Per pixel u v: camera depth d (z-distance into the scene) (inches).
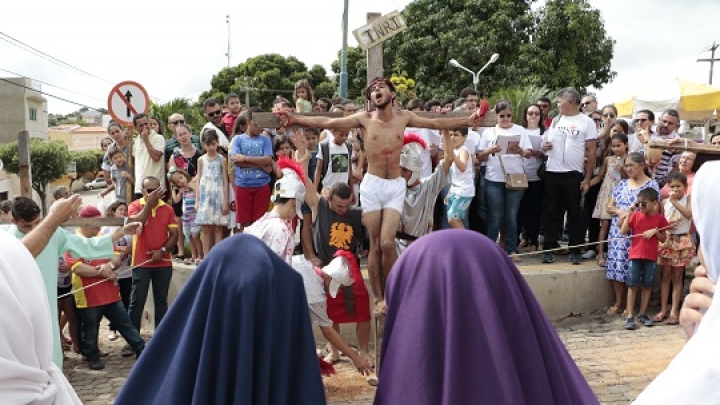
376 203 235.5
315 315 244.4
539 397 81.7
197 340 81.1
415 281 86.3
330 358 284.2
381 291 244.8
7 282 83.8
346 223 250.2
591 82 1099.9
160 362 84.1
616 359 275.3
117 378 284.5
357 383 261.4
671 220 309.1
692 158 306.7
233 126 358.3
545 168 353.7
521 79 1012.5
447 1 1060.5
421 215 250.4
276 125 222.8
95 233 291.9
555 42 1043.9
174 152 366.0
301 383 85.0
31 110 1673.2
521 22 1038.4
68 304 306.7
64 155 1457.9
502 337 81.1
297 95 397.7
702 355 61.7
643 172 317.4
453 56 1024.9
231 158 322.7
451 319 82.1
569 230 352.8
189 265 344.5
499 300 84.0
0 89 1600.6
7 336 82.7
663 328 310.8
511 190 349.4
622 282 326.0
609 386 249.3
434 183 247.6
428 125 234.4
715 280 77.4
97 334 294.7
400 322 86.4
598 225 367.9
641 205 304.2
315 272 243.1
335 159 317.7
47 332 90.3
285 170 227.9
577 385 87.8
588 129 344.5
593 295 335.9
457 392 80.7
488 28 1037.2
